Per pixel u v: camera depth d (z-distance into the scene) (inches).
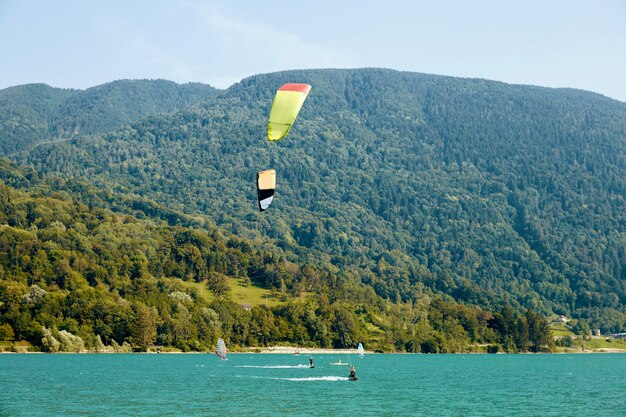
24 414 3435.0
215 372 5856.3
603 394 4618.6
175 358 7642.7
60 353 7696.9
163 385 4719.5
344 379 5398.6
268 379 5285.4
